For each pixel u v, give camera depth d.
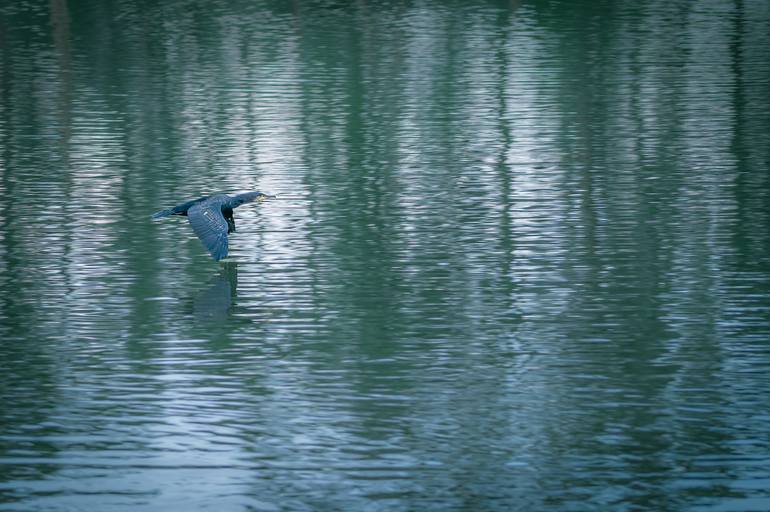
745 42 41.00
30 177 23.64
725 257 18.16
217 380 13.62
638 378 13.55
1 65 37.94
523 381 13.51
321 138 27.03
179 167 24.42
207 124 28.64
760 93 31.73
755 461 11.44
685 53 38.66
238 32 44.88
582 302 16.23
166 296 16.66
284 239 19.42
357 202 21.67
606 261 18.03
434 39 42.34
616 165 24.19
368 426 12.34
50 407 12.84
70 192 22.48
